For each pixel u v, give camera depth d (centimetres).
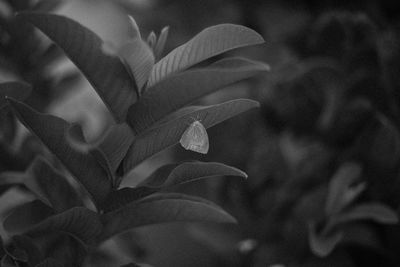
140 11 140
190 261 121
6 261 72
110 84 67
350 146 111
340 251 105
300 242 104
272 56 125
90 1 154
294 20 127
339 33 114
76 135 66
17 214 74
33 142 98
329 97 112
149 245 122
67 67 135
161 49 72
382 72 112
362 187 99
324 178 109
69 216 68
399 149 105
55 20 62
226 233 110
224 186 113
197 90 67
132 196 71
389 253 105
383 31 120
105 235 73
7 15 103
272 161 113
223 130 120
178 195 72
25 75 104
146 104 67
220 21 133
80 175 70
